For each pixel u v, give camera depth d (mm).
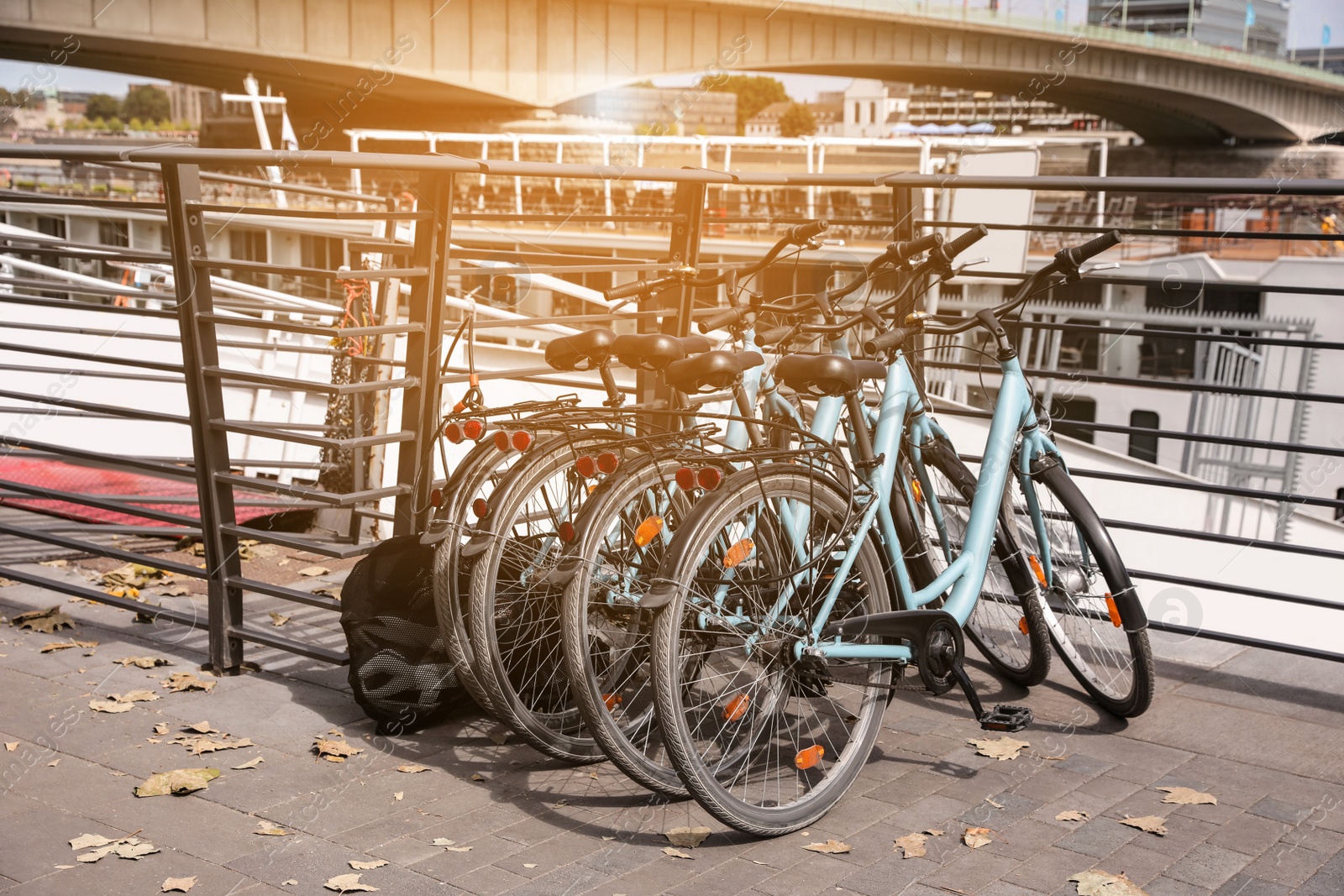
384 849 2459
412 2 33531
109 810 2594
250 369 6770
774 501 2654
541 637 2975
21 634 3773
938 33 45125
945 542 3389
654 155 28875
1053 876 2402
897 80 51625
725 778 2785
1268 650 3830
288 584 4539
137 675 3438
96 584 4379
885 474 2887
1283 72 55812
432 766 2898
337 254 14625
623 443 2871
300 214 3232
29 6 31047
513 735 3098
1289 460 13914
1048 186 3480
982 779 2885
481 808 2676
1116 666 3271
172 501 4805
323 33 33281
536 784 2816
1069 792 2816
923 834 2590
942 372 8594
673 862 2443
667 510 2967
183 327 3314
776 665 2654
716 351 2521
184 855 2406
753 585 2645
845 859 2473
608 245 14859
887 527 2889
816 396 3029
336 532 5574
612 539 2926
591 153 28531
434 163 3064
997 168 10188
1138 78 52000
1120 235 3021
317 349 3713
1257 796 2803
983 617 3658
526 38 35031
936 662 2812
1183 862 2469
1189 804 2746
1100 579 3264
